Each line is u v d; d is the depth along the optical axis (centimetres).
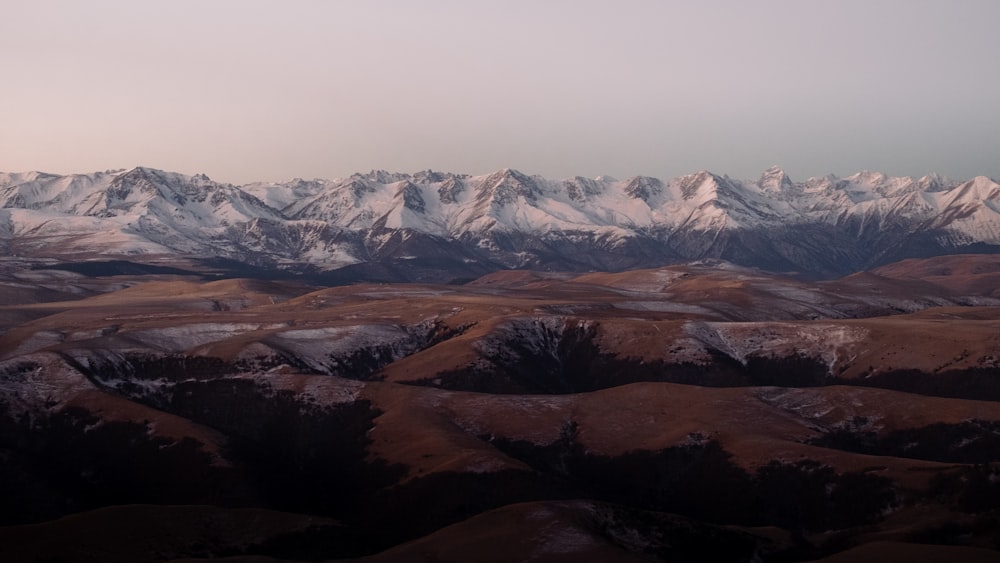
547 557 13088
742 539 15050
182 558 13888
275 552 15062
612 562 12875
